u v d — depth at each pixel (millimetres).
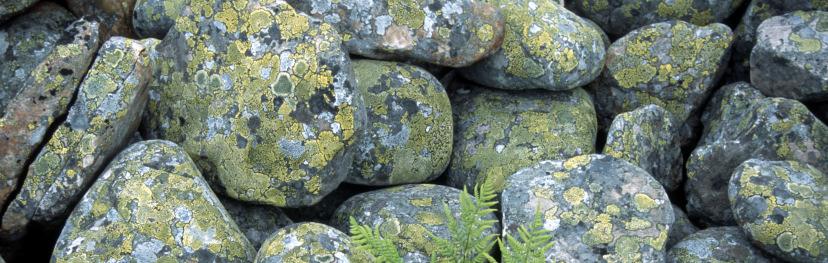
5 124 3115
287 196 3410
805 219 3387
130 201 3070
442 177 4086
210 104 3457
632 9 4652
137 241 3012
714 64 4328
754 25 4453
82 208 3113
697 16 4621
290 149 3355
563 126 4027
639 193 3408
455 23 3775
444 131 3877
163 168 3166
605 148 3887
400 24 3756
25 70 3652
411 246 3334
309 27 3369
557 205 3367
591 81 4270
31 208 3186
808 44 4051
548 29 3975
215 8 3471
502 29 3891
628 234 3299
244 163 3383
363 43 3771
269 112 3357
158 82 3574
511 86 4059
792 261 3412
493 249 3447
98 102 3182
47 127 3160
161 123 3561
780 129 3818
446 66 3926
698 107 4398
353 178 3775
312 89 3328
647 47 4355
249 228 3463
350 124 3359
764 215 3422
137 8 3889
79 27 3252
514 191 3441
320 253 3008
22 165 3162
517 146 3959
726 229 3664
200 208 3111
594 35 4121
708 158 3891
